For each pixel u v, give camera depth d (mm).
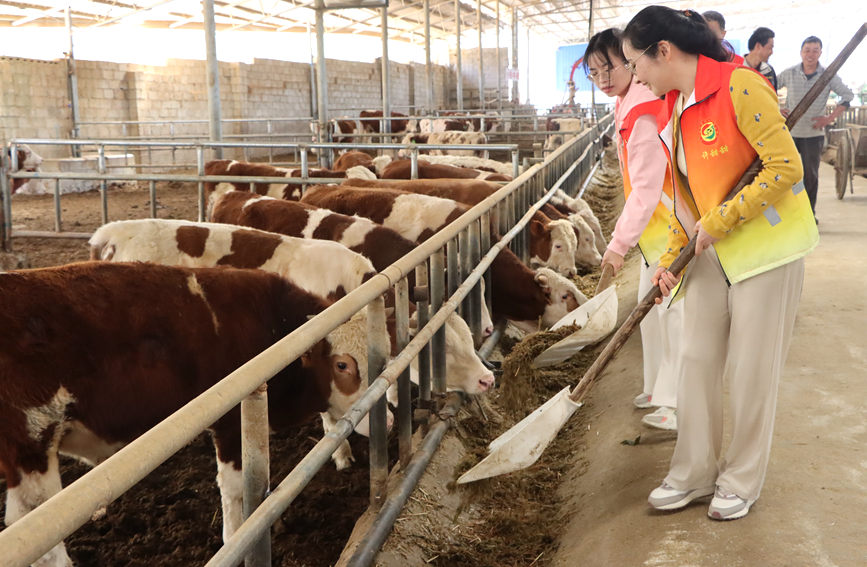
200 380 2979
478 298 4551
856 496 2422
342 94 27625
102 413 2793
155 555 2992
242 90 22375
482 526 3029
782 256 2131
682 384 2377
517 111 28312
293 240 4418
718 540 2209
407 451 3129
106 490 1122
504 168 9297
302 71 25344
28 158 13391
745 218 2102
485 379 3719
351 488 3514
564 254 6836
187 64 20438
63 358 2652
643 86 2891
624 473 2918
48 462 2705
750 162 2166
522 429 2418
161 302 2895
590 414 3885
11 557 944
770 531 2223
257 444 1802
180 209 11734
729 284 2205
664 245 3164
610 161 18375
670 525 2361
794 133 6391
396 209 5633
